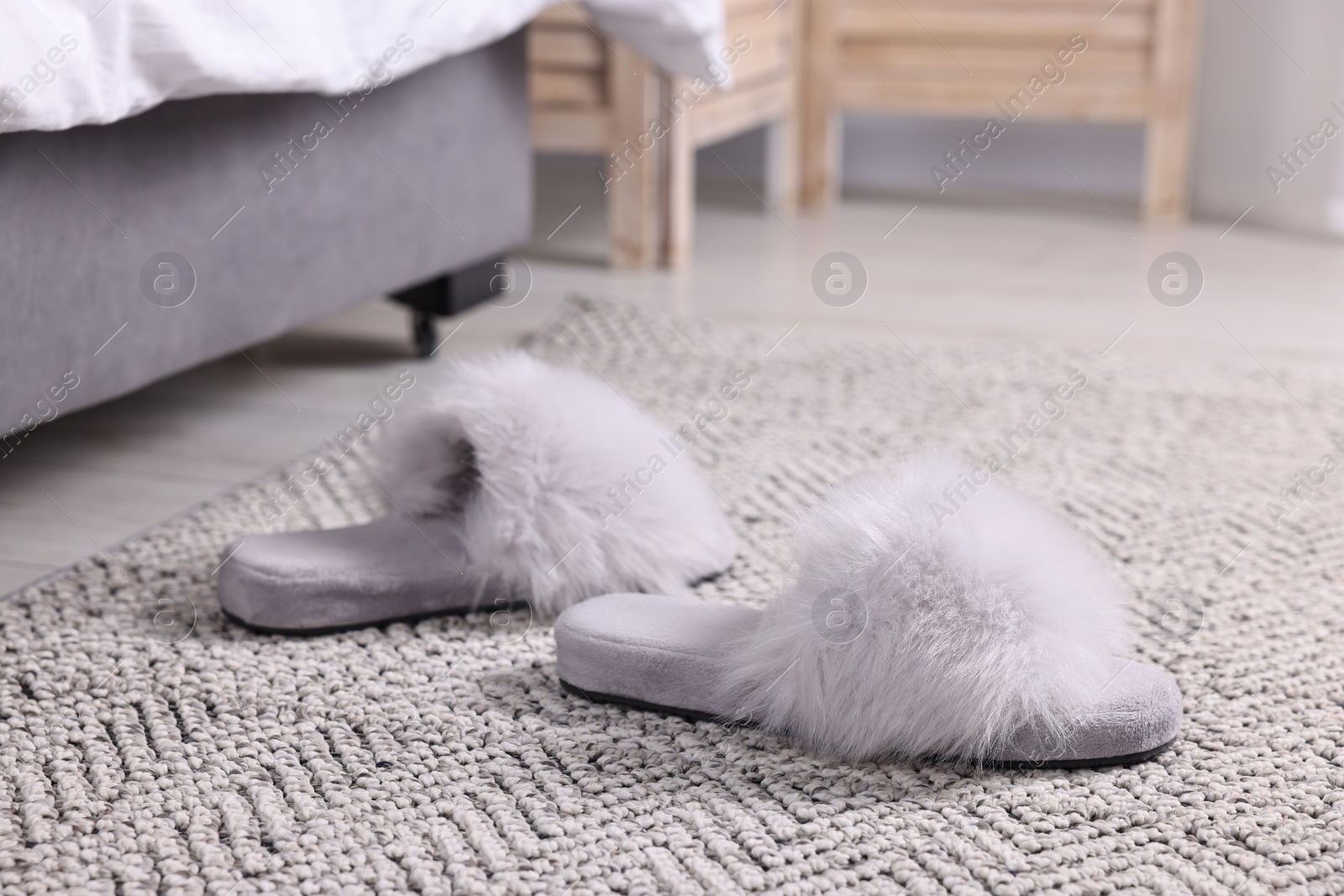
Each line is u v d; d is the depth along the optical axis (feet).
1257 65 9.71
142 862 2.29
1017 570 2.60
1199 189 10.18
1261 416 5.15
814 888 2.24
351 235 5.05
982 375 5.74
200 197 4.21
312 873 2.27
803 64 10.20
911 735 2.60
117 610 3.34
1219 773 2.63
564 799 2.52
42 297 3.59
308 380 5.59
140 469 4.50
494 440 3.35
